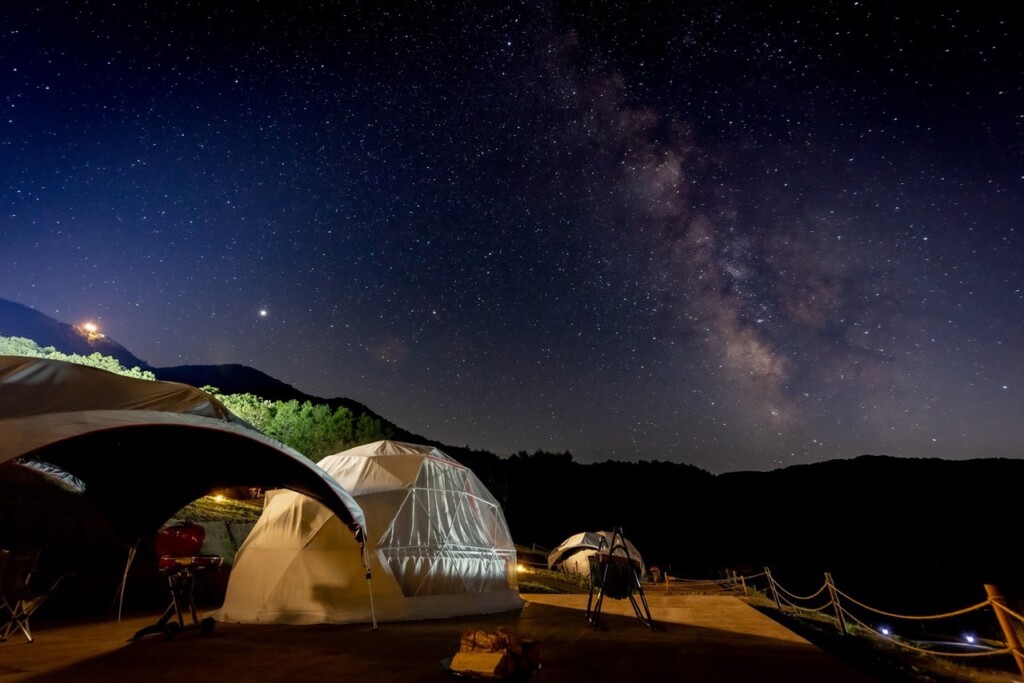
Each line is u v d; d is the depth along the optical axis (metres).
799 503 56.44
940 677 8.07
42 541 9.77
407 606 9.19
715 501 58.09
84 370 6.58
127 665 5.50
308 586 8.98
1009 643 5.11
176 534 8.10
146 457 7.49
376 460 11.15
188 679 4.90
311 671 5.23
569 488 52.66
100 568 10.47
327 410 23.91
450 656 5.99
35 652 6.22
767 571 17.53
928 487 54.22
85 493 8.01
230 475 8.30
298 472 7.91
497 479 43.09
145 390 6.78
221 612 9.12
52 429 5.31
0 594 6.73
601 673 5.19
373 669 5.32
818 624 14.18
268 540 9.61
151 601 11.06
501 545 12.09
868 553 40.09
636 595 15.45
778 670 5.36
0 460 4.86
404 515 10.23
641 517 51.66
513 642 5.00
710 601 13.41
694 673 5.21
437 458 11.90
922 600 29.19
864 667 7.65
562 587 19.45
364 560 8.30
